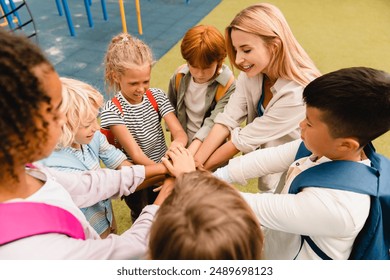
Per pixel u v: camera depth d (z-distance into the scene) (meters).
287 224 0.75
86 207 1.04
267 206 0.77
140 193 1.47
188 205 0.49
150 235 0.52
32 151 0.48
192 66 1.32
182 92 1.49
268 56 1.06
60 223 0.56
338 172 0.70
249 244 0.50
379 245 0.75
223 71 1.39
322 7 5.08
